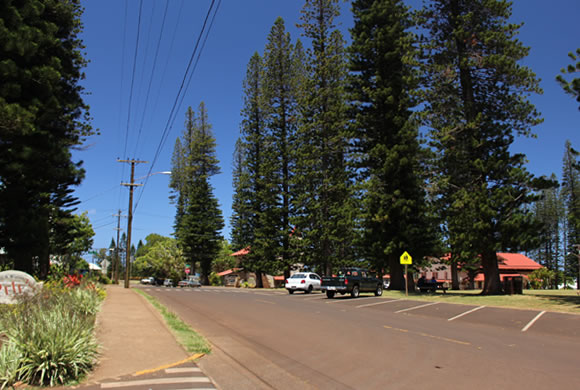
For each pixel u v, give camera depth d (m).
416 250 30.67
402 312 17.20
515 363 7.72
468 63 25.55
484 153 25.48
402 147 29.25
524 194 23.95
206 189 62.19
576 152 19.03
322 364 7.65
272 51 45.88
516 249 23.83
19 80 16.27
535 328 12.66
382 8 30.62
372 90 31.17
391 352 8.68
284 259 44.22
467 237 24.55
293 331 11.48
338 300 23.11
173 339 9.26
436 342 9.91
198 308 17.59
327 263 40.34
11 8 15.77
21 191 19.44
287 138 45.41
